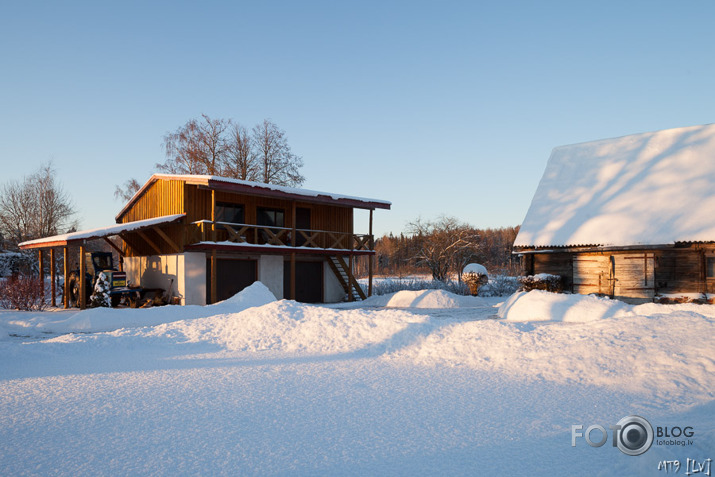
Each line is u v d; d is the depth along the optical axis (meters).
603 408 5.12
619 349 7.14
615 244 17.91
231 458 3.71
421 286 27.52
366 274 53.34
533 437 4.20
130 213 23.31
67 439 4.14
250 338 9.54
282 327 9.95
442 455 3.78
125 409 5.04
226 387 6.02
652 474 3.29
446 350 8.10
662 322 8.05
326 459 3.69
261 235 21.55
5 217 34.66
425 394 5.71
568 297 14.51
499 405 5.24
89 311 13.79
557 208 20.83
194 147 33.00
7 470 3.48
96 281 18.05
